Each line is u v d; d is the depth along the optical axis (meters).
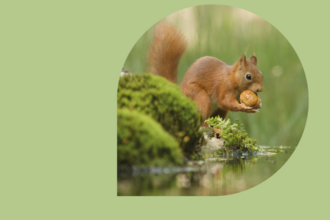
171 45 11.34
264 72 12.11
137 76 9.89
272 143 12.82
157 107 9.42
